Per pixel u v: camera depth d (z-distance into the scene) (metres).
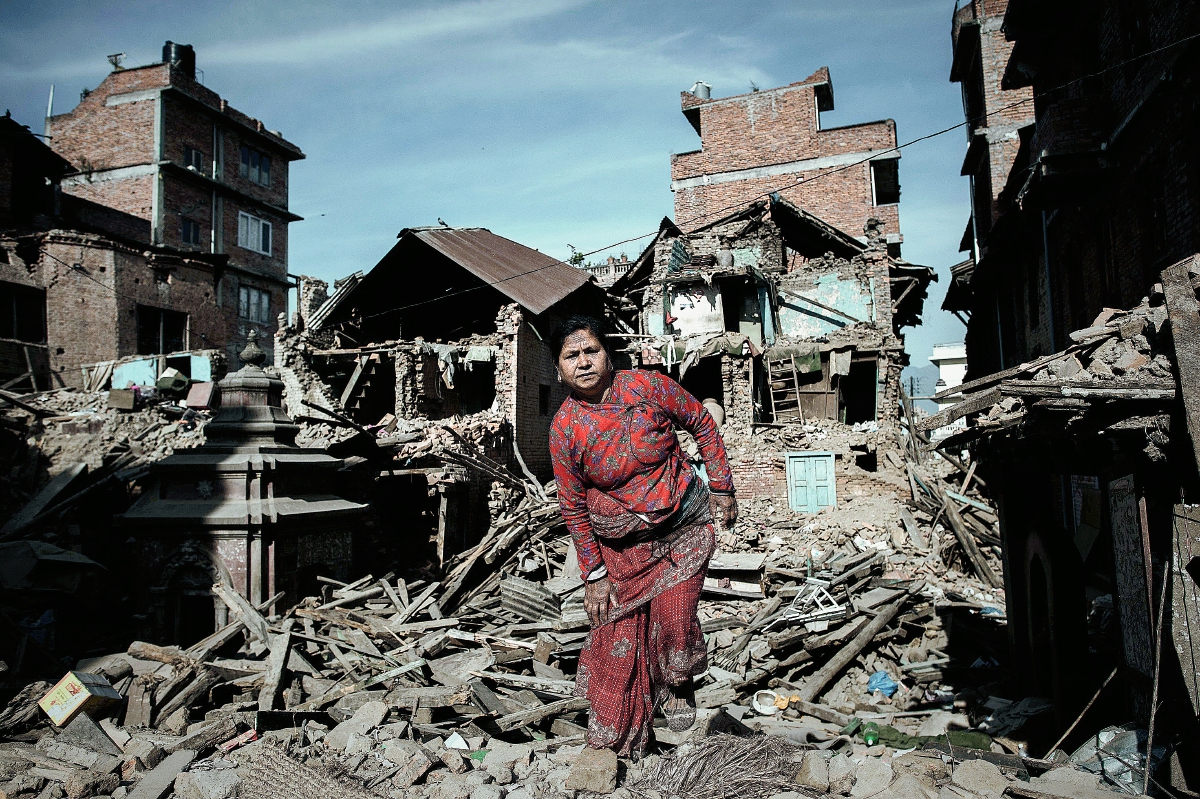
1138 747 3.83
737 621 11.59
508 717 5.80
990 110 21.12
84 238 24.70
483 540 14.62
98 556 12.78
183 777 3.93
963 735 6.70
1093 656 6.79
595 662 3.35
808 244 26.27
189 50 34.44
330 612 8.63
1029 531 6.85
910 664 9.73
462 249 22.25
